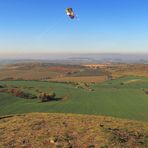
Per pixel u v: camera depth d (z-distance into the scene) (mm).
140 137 25562
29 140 23672
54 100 95938
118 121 31625
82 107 83250
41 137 24375
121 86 139750
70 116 33312
